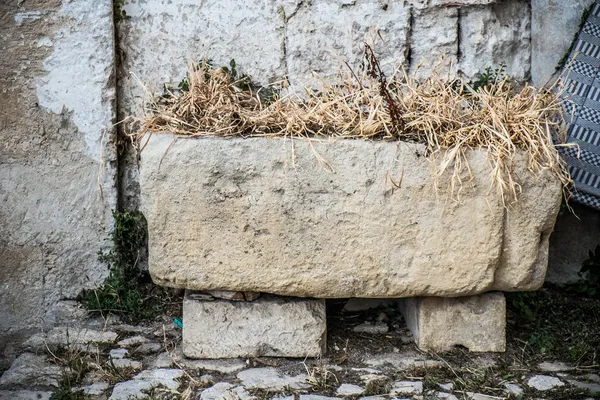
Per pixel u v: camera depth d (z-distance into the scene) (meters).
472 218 3.71
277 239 3.74
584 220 4.61
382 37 4.39
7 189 4.36
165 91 4.44
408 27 4.39
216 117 3.90
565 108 4.30
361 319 4.30
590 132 4.29
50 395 3.60
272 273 3.78
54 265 4.45
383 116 3.79
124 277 4.45
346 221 3.71
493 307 3.94
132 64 4.42
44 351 3.99
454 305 3.93
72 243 4.45
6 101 4.29
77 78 4.31
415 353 3.96
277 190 3.68
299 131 3.73
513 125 3.75
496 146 3.66
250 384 3.66
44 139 4.34
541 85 4.50
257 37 4.40
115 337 4.12
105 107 4.36
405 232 3.73
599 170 4.29
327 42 4.40
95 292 4.38
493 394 3.60
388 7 4.37
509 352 4.00
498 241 3.73
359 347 4.01
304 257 3.76
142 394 3.58
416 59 4.44
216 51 4.41
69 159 4.38
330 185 3.68
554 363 3.91
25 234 4.40
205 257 3.77
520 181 3.69
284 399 3.53
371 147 3.65
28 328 4.46
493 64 4.47
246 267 3.78
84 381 3.71
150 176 3.69
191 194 3.70
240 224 3.72
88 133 4.37
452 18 4.40
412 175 3.66
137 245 4.47
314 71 4.43
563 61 4.44
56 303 4.45
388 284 3.80
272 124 3.82
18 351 4.26
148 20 4.39
